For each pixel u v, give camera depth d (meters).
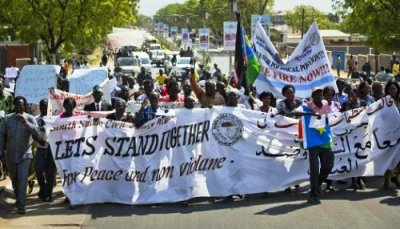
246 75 13.78
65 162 10.37
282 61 13.76
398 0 35.62
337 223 8.96
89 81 16.77
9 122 9.80
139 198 10.38
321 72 13.54
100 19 36.59
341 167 11.20
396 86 11.44
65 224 9.19
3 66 41.44
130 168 10.48
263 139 10.88
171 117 10.60
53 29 35.78
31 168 11.37
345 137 11.27
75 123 10.45
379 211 9.58
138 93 16.38
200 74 28.77
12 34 36.81
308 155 10.91
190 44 63.50
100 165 10.46
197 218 9.43
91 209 10.13
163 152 10.56
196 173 10.55
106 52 60.84
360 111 11.34
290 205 10.09
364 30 37.62
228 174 10.68
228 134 10.76
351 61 46.53
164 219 9.41
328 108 11.59
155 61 61.00
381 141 11.35
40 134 10.34
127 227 8.99
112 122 10.54
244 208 10.00
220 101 12.53
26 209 10.16
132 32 40.94
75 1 35.34
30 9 34.88
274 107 13.02
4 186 11.66
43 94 17.69
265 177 10.84
